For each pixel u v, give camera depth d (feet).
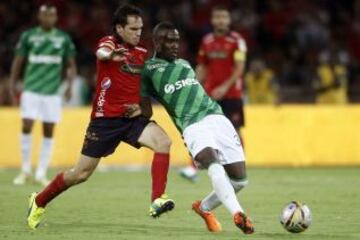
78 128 193.36
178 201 120.78
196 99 89.20
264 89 221.46
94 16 252.01
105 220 99.50
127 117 90.79
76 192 133.18
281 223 87.15
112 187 142.82
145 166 193.77
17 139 193.57
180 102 89.20
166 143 89.97
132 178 162.50
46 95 149.07
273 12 258.16
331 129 199.41
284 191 135.03
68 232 88.84
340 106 200.34
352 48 261.44
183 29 250.37
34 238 84.17
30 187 142.51
